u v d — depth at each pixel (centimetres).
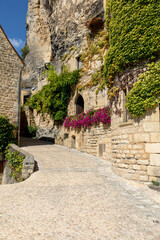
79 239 276
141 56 617
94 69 1230
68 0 1542
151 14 597
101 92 1146
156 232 301
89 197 458
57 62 1711
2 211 372
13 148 930
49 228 306
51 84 1596
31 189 523
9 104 1181
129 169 634
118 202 429
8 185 574
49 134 1678
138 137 611
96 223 326
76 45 1428
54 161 880
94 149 1102
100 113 1042
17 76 1232
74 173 698
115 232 298
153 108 586
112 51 722
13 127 1167
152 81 585
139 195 483
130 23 645
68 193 488
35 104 1925
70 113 1444
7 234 285
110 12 770
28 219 337
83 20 1373
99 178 642
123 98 701
